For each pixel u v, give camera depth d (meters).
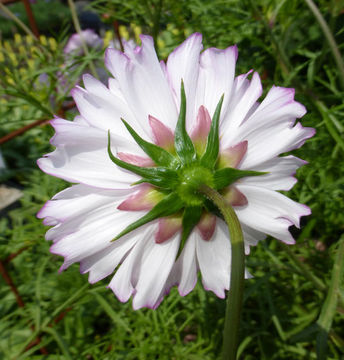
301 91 0.18
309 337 0.16
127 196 0.10
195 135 0.10
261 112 0.09
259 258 0.19
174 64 0.10
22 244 0.19
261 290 0.19
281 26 0.20
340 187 0.18
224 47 0.21
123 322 0.16
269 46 0.21
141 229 0.10
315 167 0.18
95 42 0.26
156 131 0.10
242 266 0.08
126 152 0.10
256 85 0.10
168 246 0.10
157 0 0.20
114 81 0.10
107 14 0.21
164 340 0.17
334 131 0.16
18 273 0.20
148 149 0.09
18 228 0.17
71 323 0.18
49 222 0.10
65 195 0.09
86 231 0.09
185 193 0.09
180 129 0.10
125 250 0.10
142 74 0.10
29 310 0.17
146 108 0.10
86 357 0.18
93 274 0.10
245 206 0.10
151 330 0.17
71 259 0.09
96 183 0.09
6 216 0.30
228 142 0.10
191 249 0.10
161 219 0.10
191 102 0.10
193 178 0.09
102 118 0.10
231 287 0.08
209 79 0.10
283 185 0.10
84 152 0.09
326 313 0.12
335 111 0.17
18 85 0.17
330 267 0.18
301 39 0.21
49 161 0.09
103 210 0.09
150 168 0.09
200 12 0.21
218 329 0.18
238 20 0.21
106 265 0.09
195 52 0.10
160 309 0.17
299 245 0.20
